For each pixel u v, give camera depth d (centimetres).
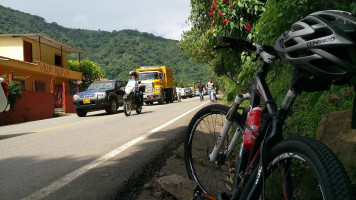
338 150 212
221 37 211
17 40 2503
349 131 214
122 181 340
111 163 421
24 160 477
